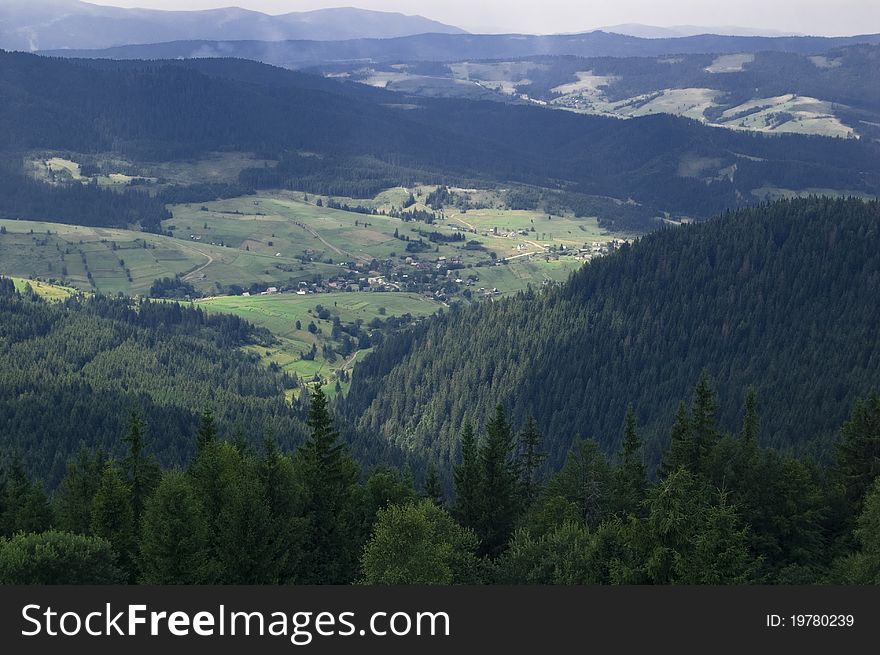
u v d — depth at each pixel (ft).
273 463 333.42
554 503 356.59
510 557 306.55
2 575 257.34
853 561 268.41
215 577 281.95
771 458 357.82
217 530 313.94
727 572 249.34
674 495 257.34
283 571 302.45
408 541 278.05
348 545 341.00
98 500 331.77
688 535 251.60
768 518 334.03
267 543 294.46
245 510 293.23
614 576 258.16
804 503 336.08
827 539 346.95
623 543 267.80
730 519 254.47
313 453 354.95
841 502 367.04
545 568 278.46
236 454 378.32
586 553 272.10
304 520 311.68
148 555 288.30
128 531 327.88
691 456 376.48
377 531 285.43
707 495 317.01
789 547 329.52
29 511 378.53
